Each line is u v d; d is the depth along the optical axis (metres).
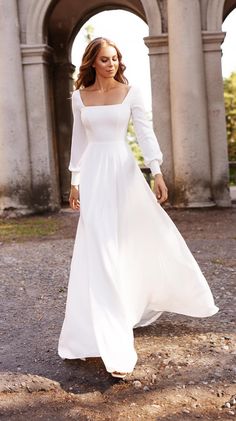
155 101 12.54
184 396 2.86
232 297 4.68
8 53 12.49
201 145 12.10
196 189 12.14
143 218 3.37
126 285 3.35
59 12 16.06
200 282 3.54
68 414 2.76
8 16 12.47
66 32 16.44
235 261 6.28
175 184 12.31
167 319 4.10
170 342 3.59
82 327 3.19
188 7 11.91
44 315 4.49
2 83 12.48
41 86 12.84
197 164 12.10
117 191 3.28
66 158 16.53
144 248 3.40
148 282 3.46
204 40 12.23
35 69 12.80
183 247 3.51
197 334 3.73
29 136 12.95
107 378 3.13
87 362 3.36
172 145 12.49
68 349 3.28
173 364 3.23
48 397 2.97
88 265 3.12
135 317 3.43
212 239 8.10
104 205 3.22
